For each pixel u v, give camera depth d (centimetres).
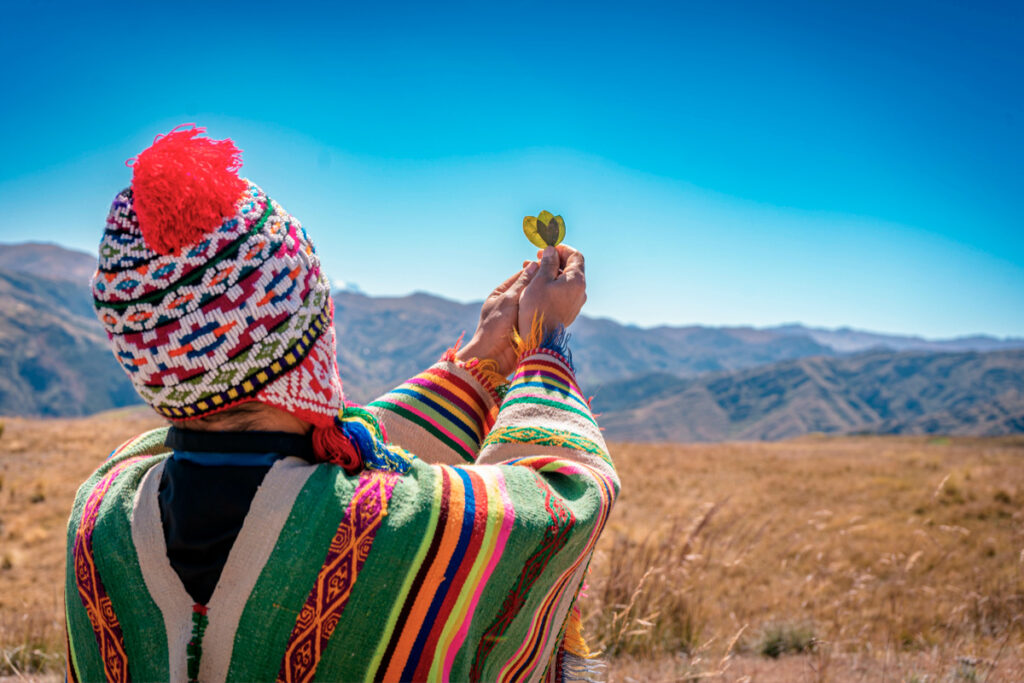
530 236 132
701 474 2680
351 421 90
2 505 1802
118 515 87
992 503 1443
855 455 3612
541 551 90
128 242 78
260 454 83
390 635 80
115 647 83
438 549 81
